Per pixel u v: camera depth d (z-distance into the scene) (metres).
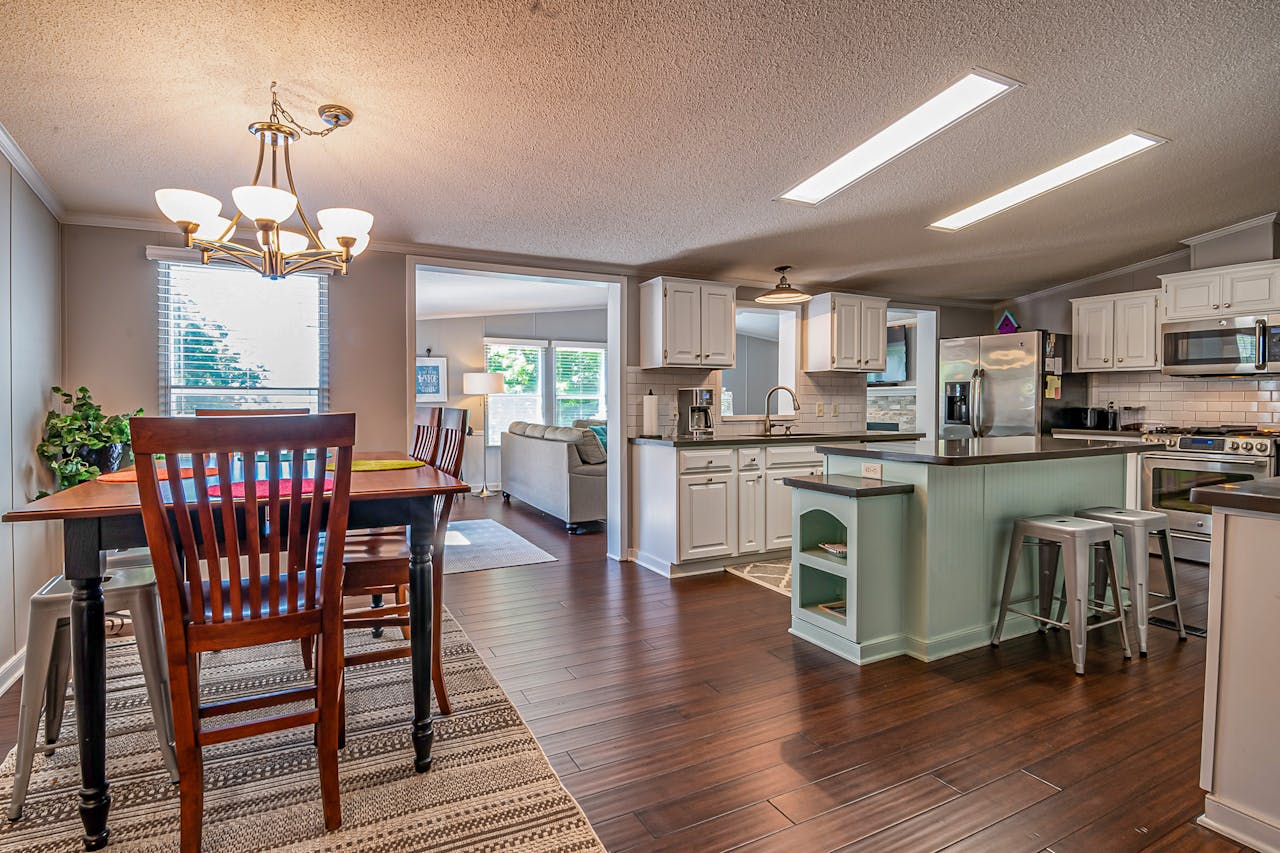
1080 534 2.62
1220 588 1.65
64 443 2.95
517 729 2.18
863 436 4.93
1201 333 4.49
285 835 1.65
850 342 5.29
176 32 1.79
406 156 2.68
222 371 3.60
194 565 1.53
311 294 3.78
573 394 8.87
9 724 2.23
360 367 3.87
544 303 7.76
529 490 6.68
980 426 5.67
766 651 2.88
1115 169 3.09
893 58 2.04
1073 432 5.22
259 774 1.93
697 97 2.25
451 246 4.07
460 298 6.68
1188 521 4.38
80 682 1.59
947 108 2.45
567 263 4.53
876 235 4.02
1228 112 2.50
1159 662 2.72
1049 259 4.90
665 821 1.69
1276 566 1.56
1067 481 3.31
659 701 2.38
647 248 4.21
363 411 3.88
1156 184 3.33
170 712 1.93
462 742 2.10
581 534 5.55
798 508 3.07
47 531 3.03
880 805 1.75
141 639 1.83
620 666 2.71
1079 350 5.46
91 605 1.60
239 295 3.64
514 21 1.79
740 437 4.69
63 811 1.77
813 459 4.68
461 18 1.77
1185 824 1.65
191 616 1.54
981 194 3.35
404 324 3.99
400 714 2.31
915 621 2.82
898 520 2.85
